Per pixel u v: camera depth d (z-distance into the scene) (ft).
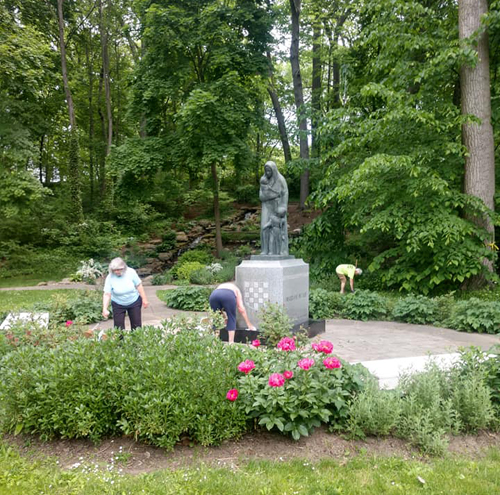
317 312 33.35
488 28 37.86
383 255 41.34
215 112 69.46
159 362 13.16
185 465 11.63
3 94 66.64
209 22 72.28
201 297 38.22
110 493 10.21
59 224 84.07
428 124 38.06
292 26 76.69
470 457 12.25
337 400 13.04
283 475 11.02
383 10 43.78
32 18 85.05
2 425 13.34
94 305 33.50
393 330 28.60
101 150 111.34
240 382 12.97
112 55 113.19
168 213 107.14
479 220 38.91
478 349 15.14
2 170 61.77
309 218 88.53
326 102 75.20
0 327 24.62
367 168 36.19
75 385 13.02
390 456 12.12
